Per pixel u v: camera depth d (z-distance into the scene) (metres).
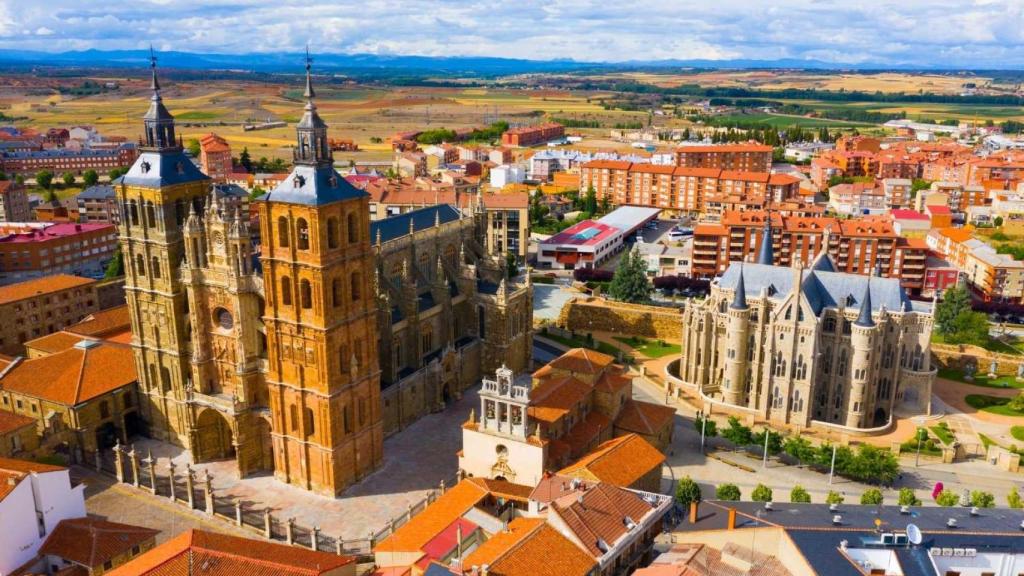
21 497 98.19
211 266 124.56
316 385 116.25
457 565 85.50
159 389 137.38
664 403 161.25
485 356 166.38
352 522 114.31
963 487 130.25
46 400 133.00
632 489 109.00
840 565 77.94
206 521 115.38
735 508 92.81
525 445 113.38
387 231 159.00
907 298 155.12
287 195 109.12
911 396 161.00
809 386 151.00
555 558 85.06
